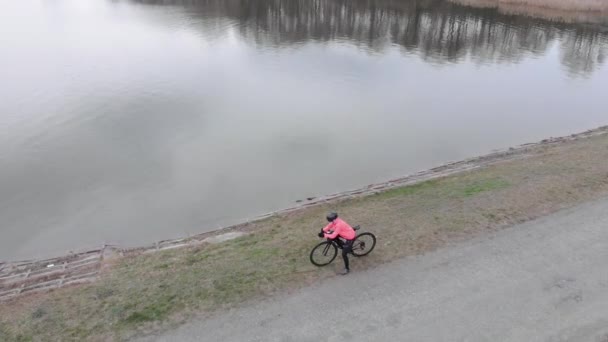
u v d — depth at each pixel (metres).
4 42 46.47
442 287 12.62
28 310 12.55
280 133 27.14
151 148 24.89
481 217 16.03
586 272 13.08
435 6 72.75
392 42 51.75
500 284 12.66
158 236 17.58
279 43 49.41
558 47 51.47
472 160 23.50
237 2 73.75
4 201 19.97
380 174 22.34
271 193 20.61
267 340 11.06
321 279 13.10
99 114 29.27
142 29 53.91
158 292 12.96
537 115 31.31
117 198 20.30
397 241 14.79
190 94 33.38
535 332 11.05
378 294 12.43
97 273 14.48
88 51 44.00
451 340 10.90
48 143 25.20
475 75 40.50
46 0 75.44
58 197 20.41
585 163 20.62
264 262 14.11
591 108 32.91
